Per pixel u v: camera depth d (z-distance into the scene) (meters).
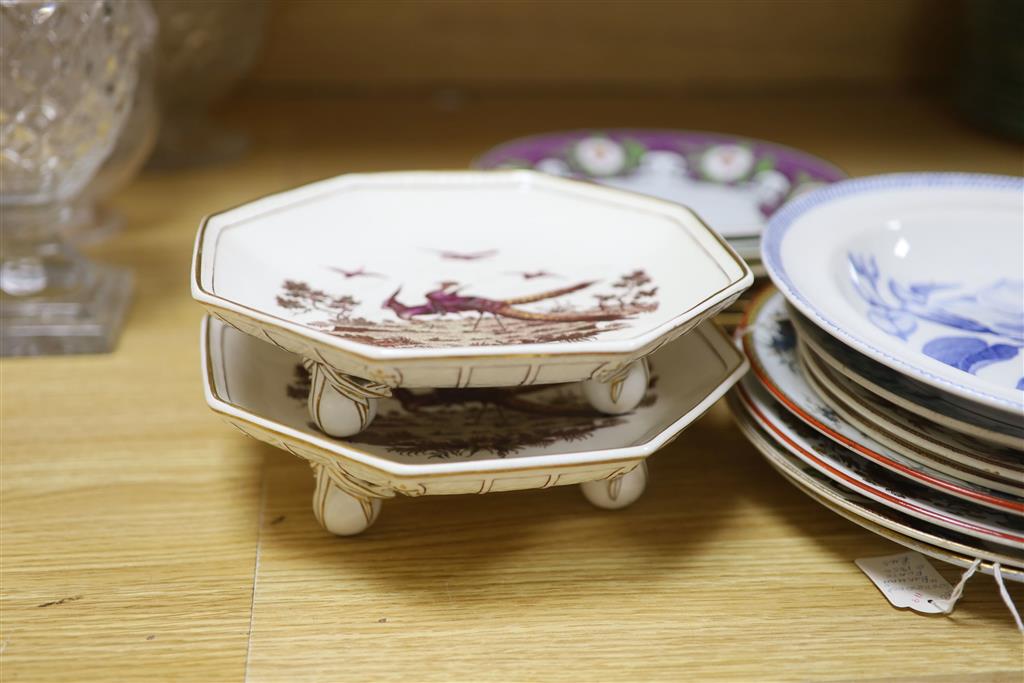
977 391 0.41
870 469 0.49
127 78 0.68
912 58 1.24
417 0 1.13
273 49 1.14
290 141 1.05
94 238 0.83
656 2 1.16
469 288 0.57
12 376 0.66
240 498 0.55
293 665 0.44
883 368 0.49
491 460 0.43
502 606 0.48
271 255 0.57
